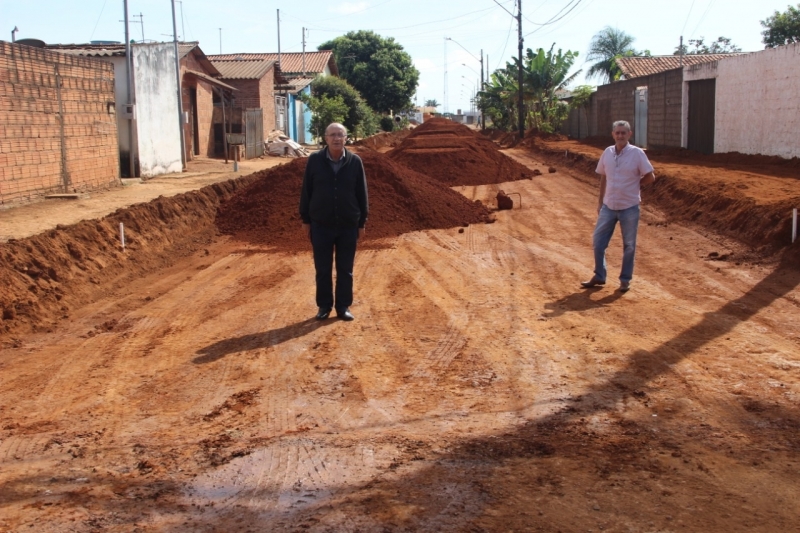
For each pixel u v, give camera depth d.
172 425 5.20
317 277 7.74
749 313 7.48
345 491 4.04
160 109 20.66
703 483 4.04
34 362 6.69
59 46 21.03
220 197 15.70
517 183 22.06
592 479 4.10
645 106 31.30
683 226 12.80
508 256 10.88
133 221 11.56
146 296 9.03
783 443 4.55
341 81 44.84
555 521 3.63
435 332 7.22
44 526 3.73
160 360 6.64
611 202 8.55
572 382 5.77
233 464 4.47
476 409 5.30
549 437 4.73
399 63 59.00
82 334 7.54
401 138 53.88
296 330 7.42
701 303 7.93
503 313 7.82
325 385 5.91
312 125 38.22
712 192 13.48
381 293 8.84
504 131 58.41
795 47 18.12
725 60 22.25
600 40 55.25
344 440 4.80
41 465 4.56
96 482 4.29
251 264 10.77
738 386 5.55
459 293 8.74
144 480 4.29
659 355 6.30
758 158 19.83
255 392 5.80
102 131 16.00
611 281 9.14
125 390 5.93
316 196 7.54
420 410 5.32
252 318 7.93
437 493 3.97
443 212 14.20
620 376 5.85
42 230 10.10
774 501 3.82
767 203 11.27
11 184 12.59
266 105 34.84
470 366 6.23
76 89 14.78
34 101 13.22
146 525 3.72
